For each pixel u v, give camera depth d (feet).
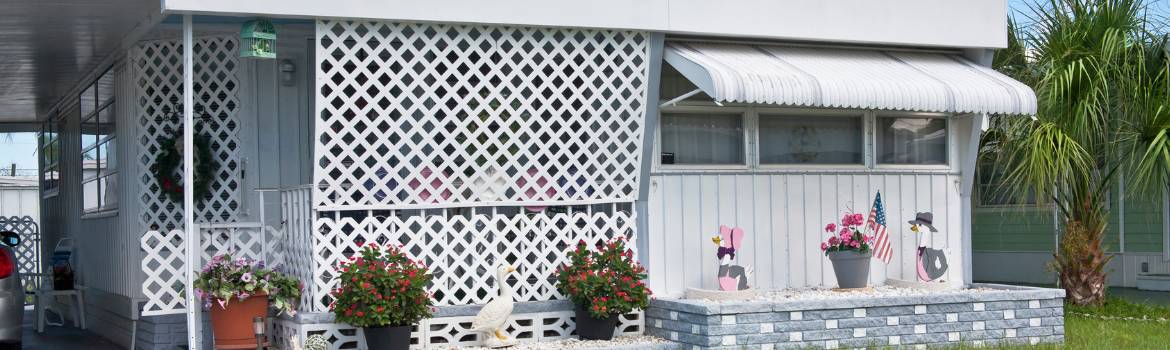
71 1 29.45
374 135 32.35
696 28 32.89
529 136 32.12
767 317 31.07
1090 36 40.91
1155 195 42.50
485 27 31.07
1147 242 56.03
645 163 32.89
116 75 38.40
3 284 33.73
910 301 32.94
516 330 31.65
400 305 29.25
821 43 36.11
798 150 36.37
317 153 29.76
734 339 30.55
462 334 31.09
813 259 36.14
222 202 34.68
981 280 63.87
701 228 34.55
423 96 30.63
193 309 29.53
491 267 31.83
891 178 37.45
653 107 32.78
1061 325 35.06
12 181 87.76
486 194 31.73
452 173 31.76
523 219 32.14
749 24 33.65
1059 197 44.96
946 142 38.42
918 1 36.04
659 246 33.91
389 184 31.91
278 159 34.83
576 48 32.01
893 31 35.68
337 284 30.37
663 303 32.22
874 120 37.24
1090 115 40.42
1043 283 59.57
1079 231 42.80
